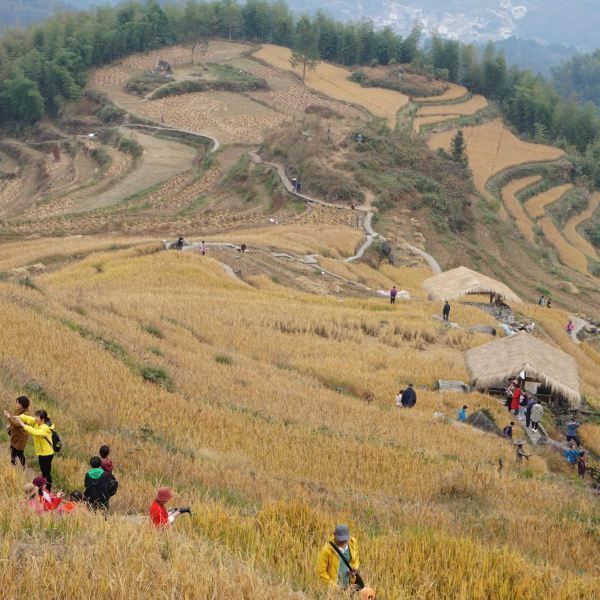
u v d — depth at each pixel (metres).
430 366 45.56
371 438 29.94
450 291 67.12
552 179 169.00
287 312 53.91
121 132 161.25
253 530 14.23
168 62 199.12
